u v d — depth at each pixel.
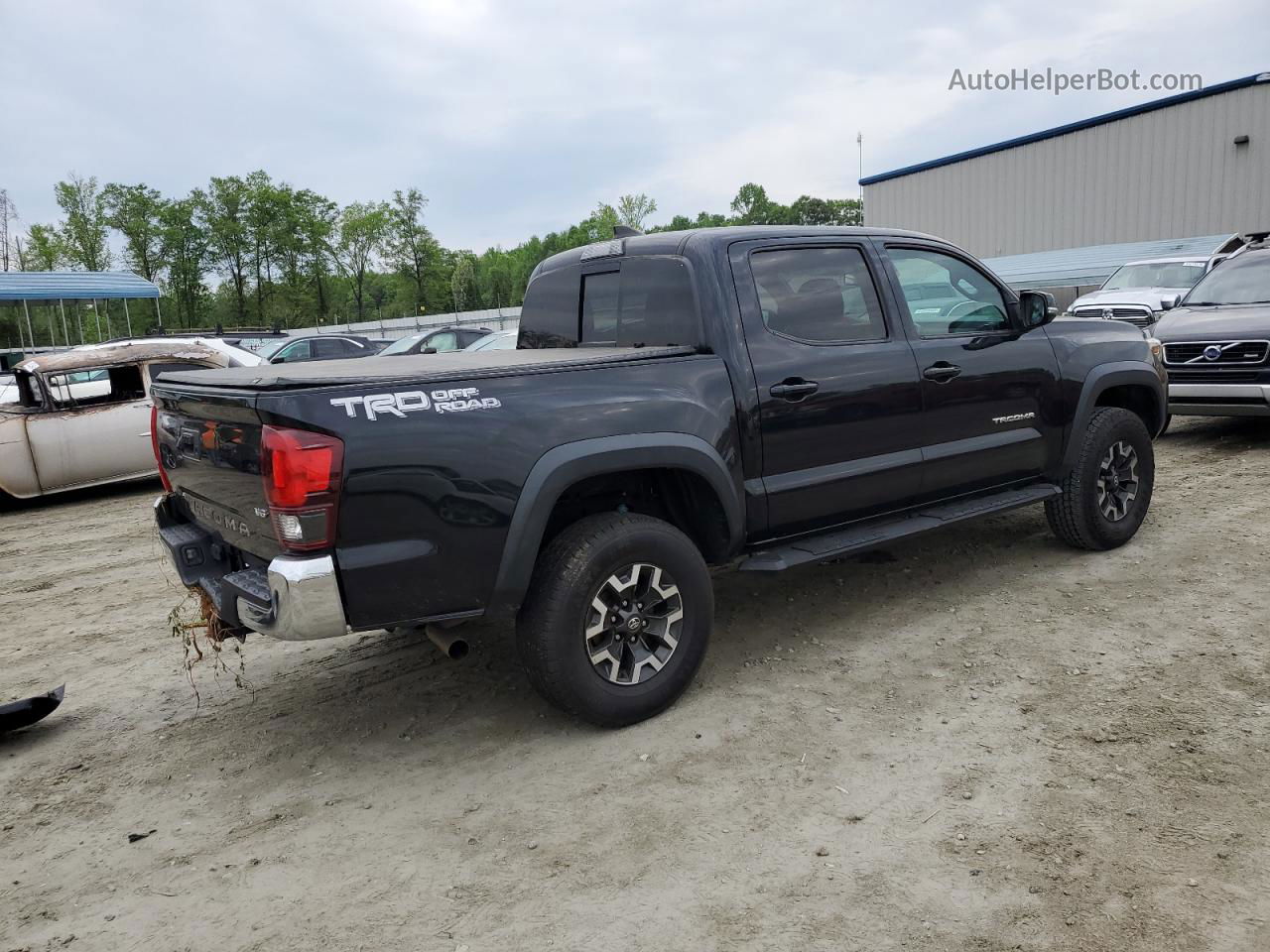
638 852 2.81
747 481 3.86
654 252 4.09
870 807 2.97
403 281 88.19
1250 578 4.80
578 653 3.41
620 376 3.53
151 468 10.02
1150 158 25.59
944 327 4.61
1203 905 2.40
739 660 4.22
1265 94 23.25
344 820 3.12
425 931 2.51
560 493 3.32
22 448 9.25
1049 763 3.16
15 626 5.59
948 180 30.77
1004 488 4.94
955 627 4.45
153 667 4.71
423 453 3.06
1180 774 3.02
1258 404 7.57
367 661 4.54
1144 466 5.45
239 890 2.77
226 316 81.56
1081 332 5.26
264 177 79.81
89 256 72.25
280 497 2.89
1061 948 2.28
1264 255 8.96
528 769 3.37
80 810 3.32
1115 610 4.51
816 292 4.16
